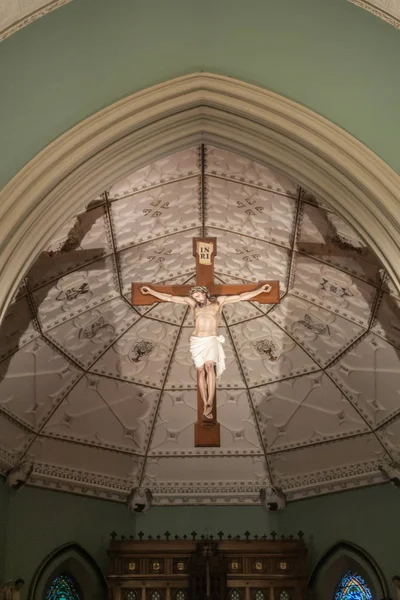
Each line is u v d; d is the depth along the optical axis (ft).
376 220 41.98
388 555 59.26
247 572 59.31
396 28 41.81
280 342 60.34
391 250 41.75
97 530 61.82
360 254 51.42
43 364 57.93
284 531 63.10
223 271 58.80
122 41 42.91
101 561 61.21
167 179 50.31
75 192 42.98
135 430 62.95
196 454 63.57
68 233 50.08
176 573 59.36
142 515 63.67
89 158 42.70
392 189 41.73
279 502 63.16
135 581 59.16
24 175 41.65
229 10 42.86
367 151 42.16
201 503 63.98
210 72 43.34
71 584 61.26
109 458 62.75
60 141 42.11
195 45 43.29
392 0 40.60
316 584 61.00
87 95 42.75
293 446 62.90
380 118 42.34
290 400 62.03
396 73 42.22
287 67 43.06
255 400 62.69
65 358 58.59
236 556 59.67
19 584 55.42
